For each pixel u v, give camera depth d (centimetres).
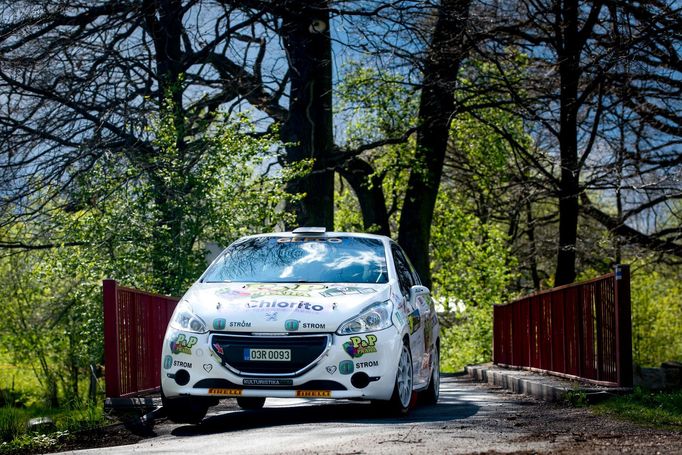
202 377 812
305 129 2411
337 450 582
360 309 832
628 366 1051
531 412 942
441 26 2273
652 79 2139
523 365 1920
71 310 2342
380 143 2852
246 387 803
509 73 2606
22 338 3009
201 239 1820
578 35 2194
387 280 918
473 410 983
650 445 588
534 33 2442
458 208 3928
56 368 3253
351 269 930
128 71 1973
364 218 3456
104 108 1888
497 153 3466
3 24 1811
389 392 821
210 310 833
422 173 2836
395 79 2688
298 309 821
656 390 1180
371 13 2138
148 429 870
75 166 1780
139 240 1747
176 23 2134
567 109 2277
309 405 1069
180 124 1866
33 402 3262
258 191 1922
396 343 832
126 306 1054
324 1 2122
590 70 2148
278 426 774
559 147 2469
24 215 1827
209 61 2198
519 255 4059
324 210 2486
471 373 2381
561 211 2441
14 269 2509
